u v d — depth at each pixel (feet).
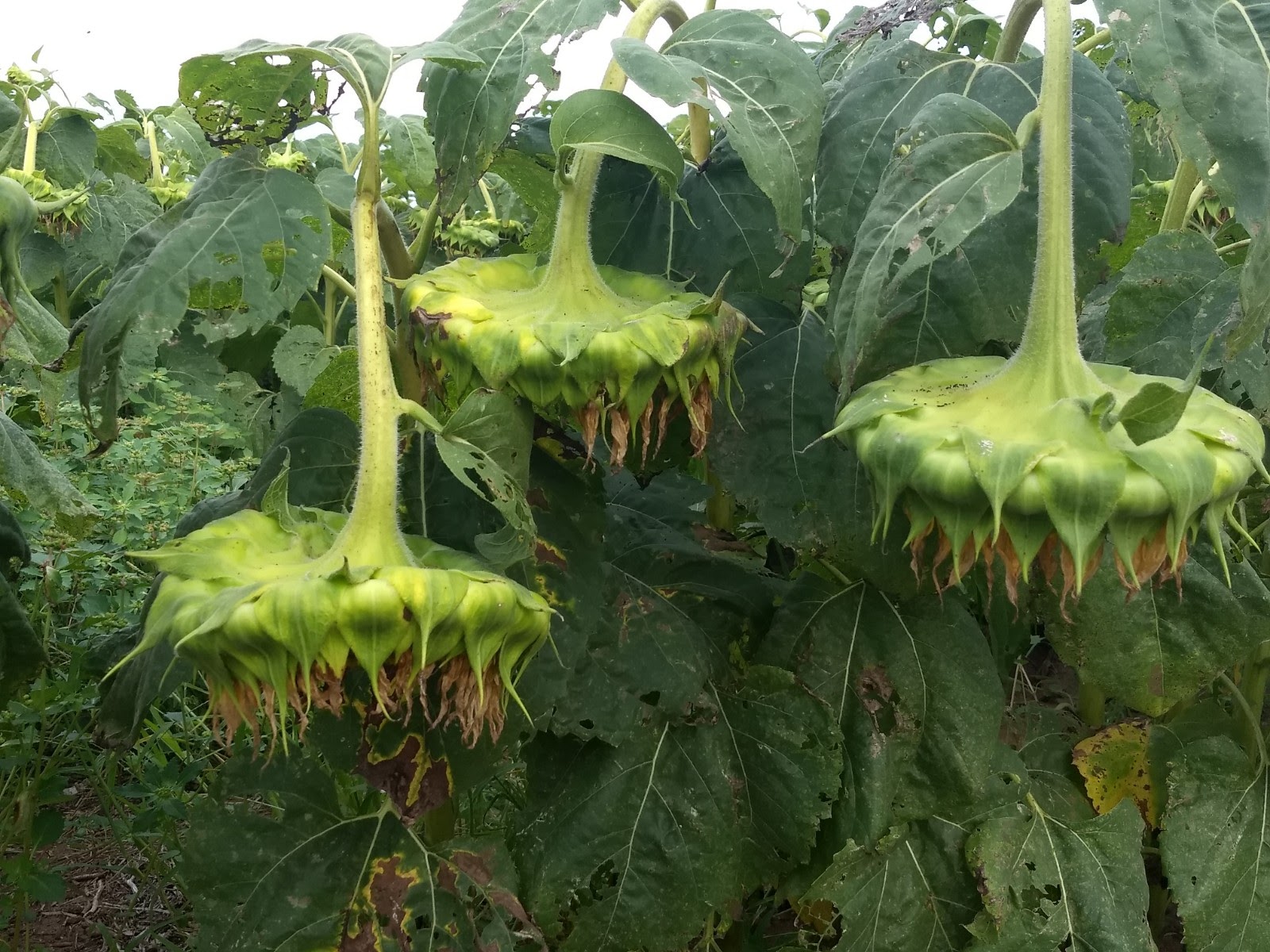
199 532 3.48
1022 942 5.68
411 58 4.17
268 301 4.26
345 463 5.23
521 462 4.05
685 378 3.96
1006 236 4.78
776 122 4.35
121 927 8.58
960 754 5.70
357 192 3.91
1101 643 5.59
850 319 4.16
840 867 5.78
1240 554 5.86
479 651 3.27
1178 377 5.30
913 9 5.09
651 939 5.49
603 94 3.99
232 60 4.35
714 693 5.85
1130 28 3.83
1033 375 3.61
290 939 5.26
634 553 6.15
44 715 8.49
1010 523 3.33
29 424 12.63
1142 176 7.95
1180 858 6.05
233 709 3.26
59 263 9.84
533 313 4.08
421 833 5.62
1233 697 6.55
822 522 5.29
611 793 5.60
